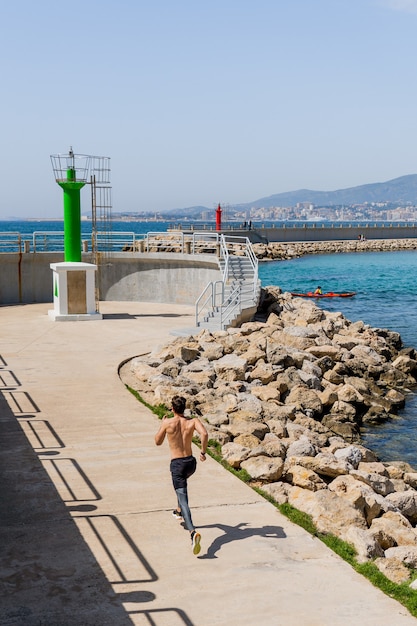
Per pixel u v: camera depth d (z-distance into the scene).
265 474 11.35
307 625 7.09
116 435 13.27
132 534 9.09
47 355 20.94
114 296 35.72
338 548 8.87
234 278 31.69
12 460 11.81
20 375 18.22
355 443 17.56
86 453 12.22
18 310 31.30
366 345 26.94
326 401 19.14
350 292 56.84
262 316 32.59
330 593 7.73
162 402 15.50
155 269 35.16
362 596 7.69
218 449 12.94
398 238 129.38
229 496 10.45
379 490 11.91
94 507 9.93
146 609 7.32
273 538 9.06
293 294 54.34
